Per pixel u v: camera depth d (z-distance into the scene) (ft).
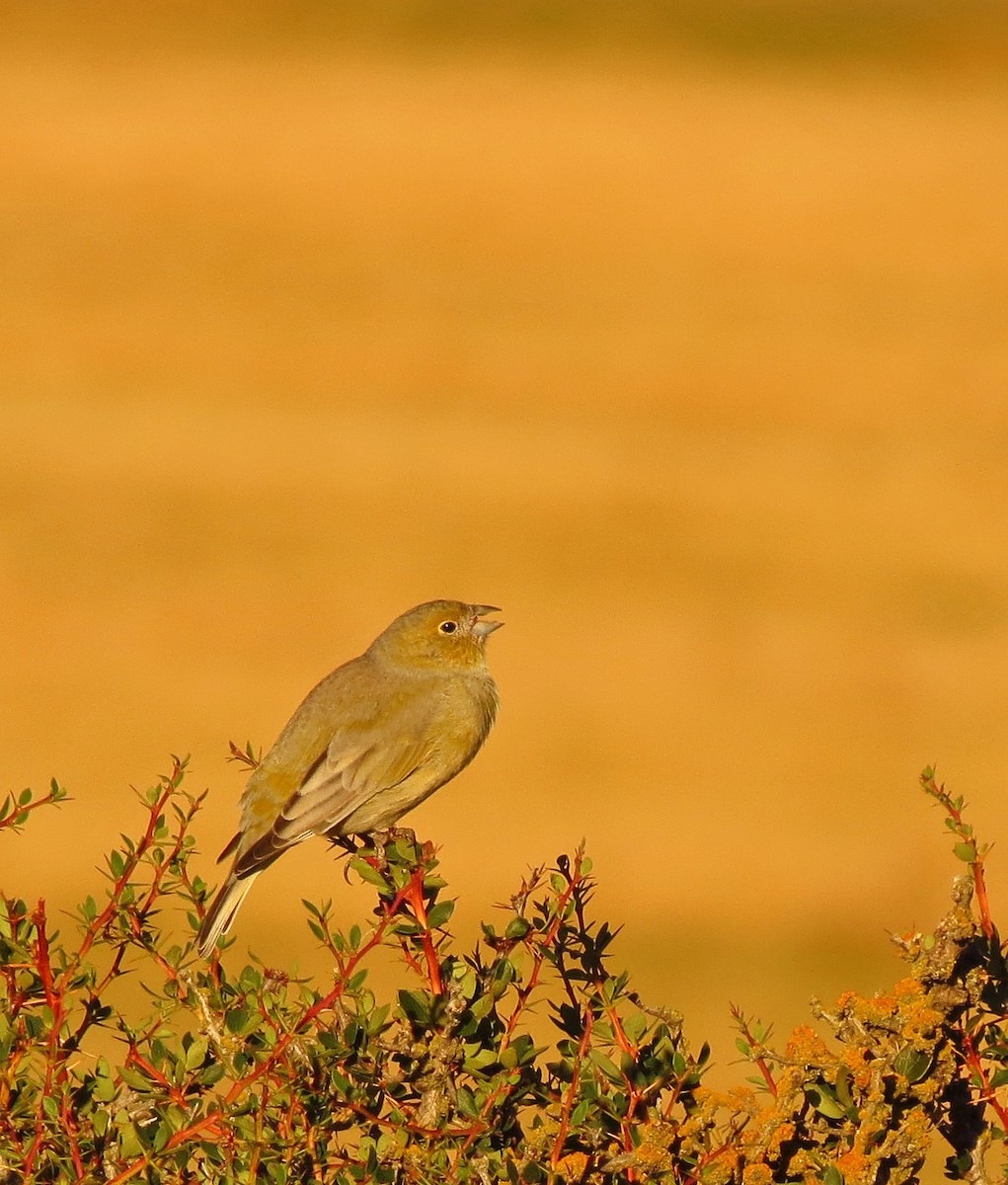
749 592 143.84
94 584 141.18
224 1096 25.46
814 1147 24.99
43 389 206.39
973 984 24.99
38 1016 26.61
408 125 383.65
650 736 109.40
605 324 244.83
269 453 183.52
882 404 203.51
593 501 167.63
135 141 352.28
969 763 105.29
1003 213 305.32
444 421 198.59
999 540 157.69
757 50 479.00
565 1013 26.96
